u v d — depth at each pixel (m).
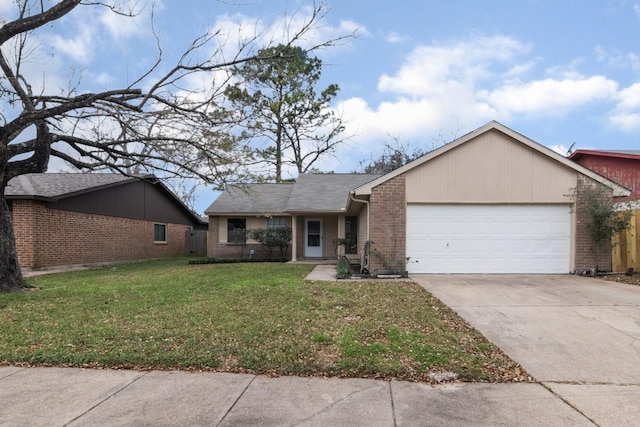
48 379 3.89
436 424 3.02
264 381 3.84
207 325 5.52
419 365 4.14
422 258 11.11
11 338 5.03
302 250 18.94
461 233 11.12
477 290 8.50
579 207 10.96
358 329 5.29
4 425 3.01
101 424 3.03
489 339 5.05
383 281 9.85
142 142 9.65
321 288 8.56
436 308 6.72
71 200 15.56
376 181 11.05
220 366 4.19
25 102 8.61
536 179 11.05
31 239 13.73
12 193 13.76
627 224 10.52
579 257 10.96
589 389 3.63
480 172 11.06
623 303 7.13
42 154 9.11
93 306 6.90
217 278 10.65
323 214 17.77
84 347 4.68
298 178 20.69
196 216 27.50
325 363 4.18
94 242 16.83
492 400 3.42
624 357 4.43
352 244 18.48
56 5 8.02
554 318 6.09
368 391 3.61
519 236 11.12
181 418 3.12
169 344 4.75
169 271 13.24
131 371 4.10
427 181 11.07
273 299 7.29
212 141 9.42
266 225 19.44
